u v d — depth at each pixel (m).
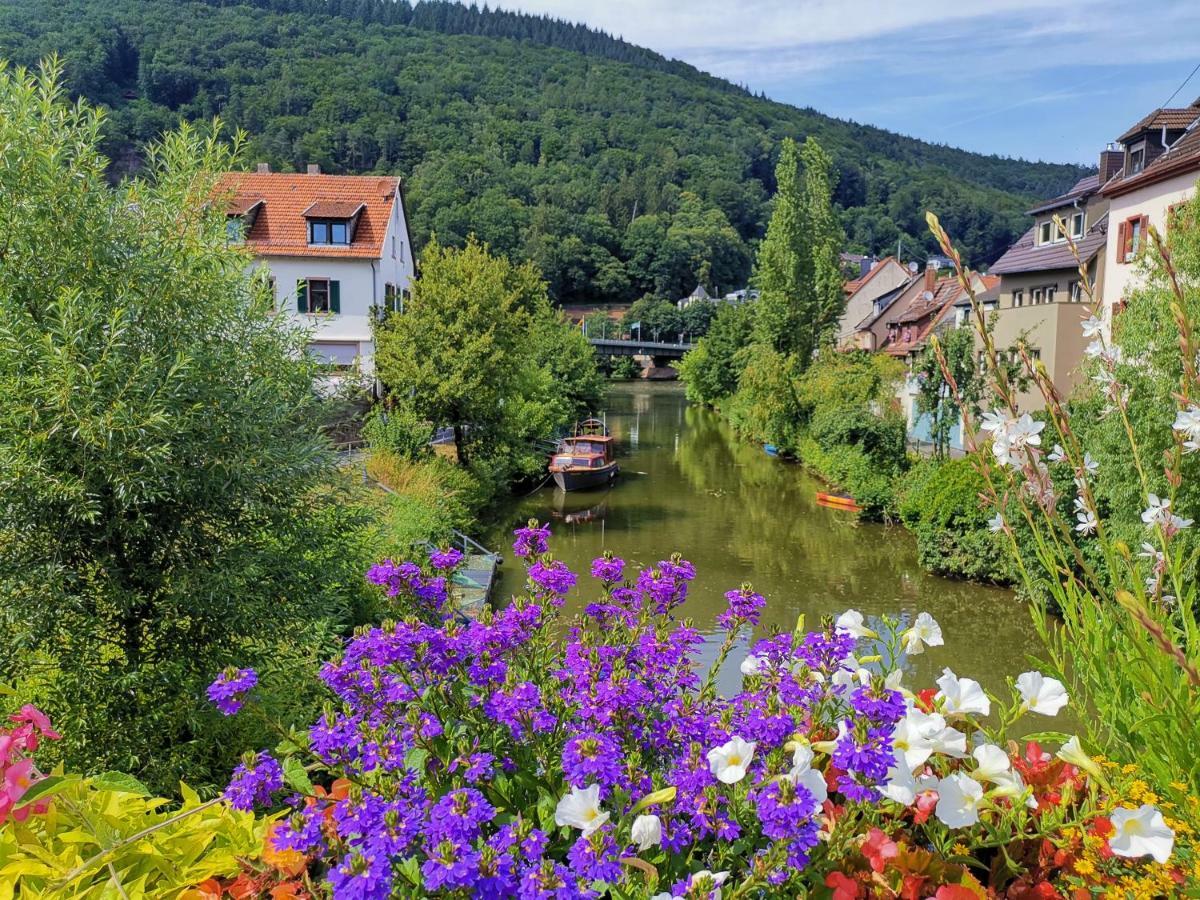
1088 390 12.51
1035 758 2.90
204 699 6.45
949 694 2.76
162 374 6.57
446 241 108.44
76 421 6.03
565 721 3.05
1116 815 2.28
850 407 29.36
